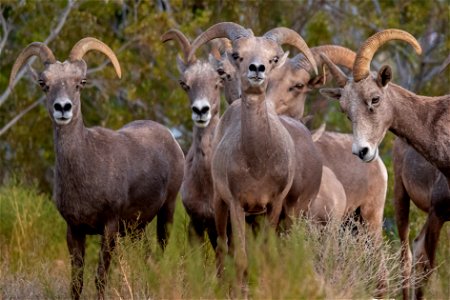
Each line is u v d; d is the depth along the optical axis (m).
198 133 42.00
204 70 42.59
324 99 68.50
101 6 71.12
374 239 42.59
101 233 39.69
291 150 37.59
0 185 69.25
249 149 36.12
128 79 71.12
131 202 40.88
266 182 36.56
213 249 42.38
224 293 35.28
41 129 72.00
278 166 36.53
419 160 41.66
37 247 49.44
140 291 36.72
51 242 50.78
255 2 73.69
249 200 36.84
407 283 40.97
